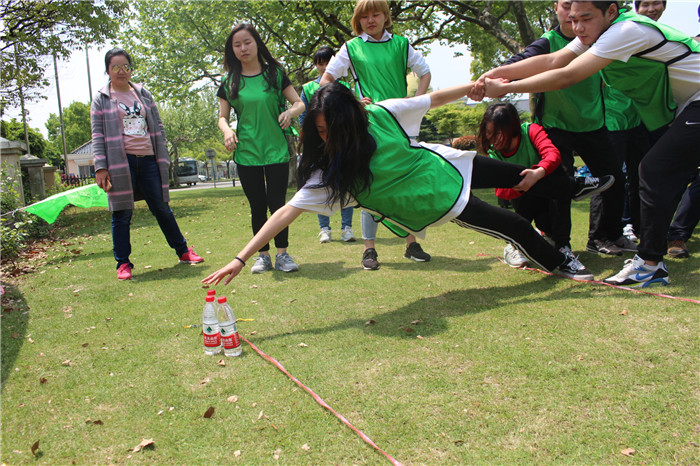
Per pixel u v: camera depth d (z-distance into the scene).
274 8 15.60
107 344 2.81
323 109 2.65
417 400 2.01
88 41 14.44
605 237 4.16
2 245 5.39
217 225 7.76
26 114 14.35
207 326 2.59
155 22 20.06
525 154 3.64
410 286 3.57
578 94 3.46
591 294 3.05
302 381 2.23
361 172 2.78
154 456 1.77
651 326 2.49
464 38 17.91
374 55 4.00
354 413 1.96
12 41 13.23
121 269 4.31
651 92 3.12
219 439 1.85
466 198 3.01
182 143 47.19
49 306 3.59
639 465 1.57
